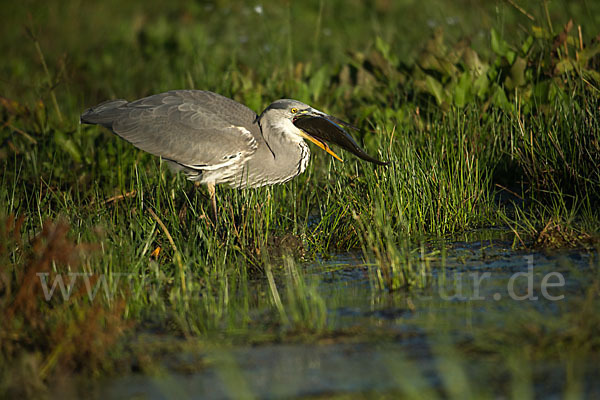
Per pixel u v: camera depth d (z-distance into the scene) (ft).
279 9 76.23
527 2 48.93
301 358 21.70
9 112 48.42
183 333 24.29
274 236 33.91
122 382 20.85
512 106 42.32
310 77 51.16
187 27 75.51
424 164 37.24
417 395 18.76
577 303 24.26
